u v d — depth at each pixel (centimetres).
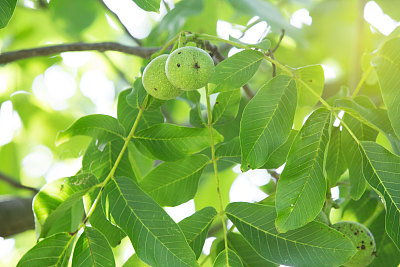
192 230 130
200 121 139
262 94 130
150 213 128
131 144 142
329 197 140
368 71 137
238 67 130
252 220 130
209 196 174
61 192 129
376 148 128
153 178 136
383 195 127
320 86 138
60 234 128
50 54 162
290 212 127
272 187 179
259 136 129
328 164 138
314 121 129
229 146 136
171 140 136
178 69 127
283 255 128
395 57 131
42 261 127
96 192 132
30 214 168
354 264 140
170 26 169
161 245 126
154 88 130
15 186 170
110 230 132
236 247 133
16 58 161
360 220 148
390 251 144
